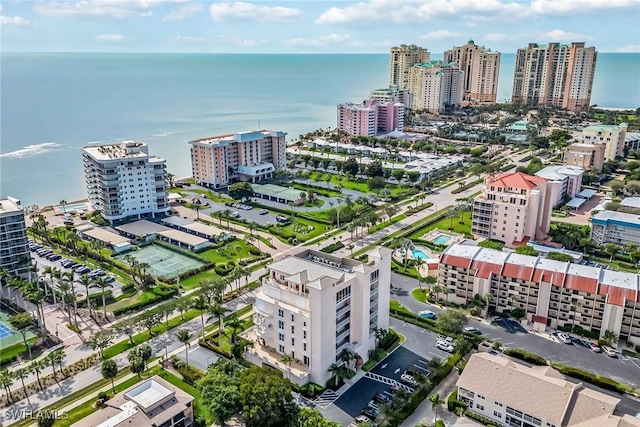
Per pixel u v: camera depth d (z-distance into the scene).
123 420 106.50
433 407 120.62
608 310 152.75
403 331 161.50
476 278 171.25
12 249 185.88
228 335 156.12
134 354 132.62
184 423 115.75
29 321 153.62
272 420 112.62
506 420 119.62
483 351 149.25
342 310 137.00
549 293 161.75
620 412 114.94
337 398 129.62
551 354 148.75
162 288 188.88
